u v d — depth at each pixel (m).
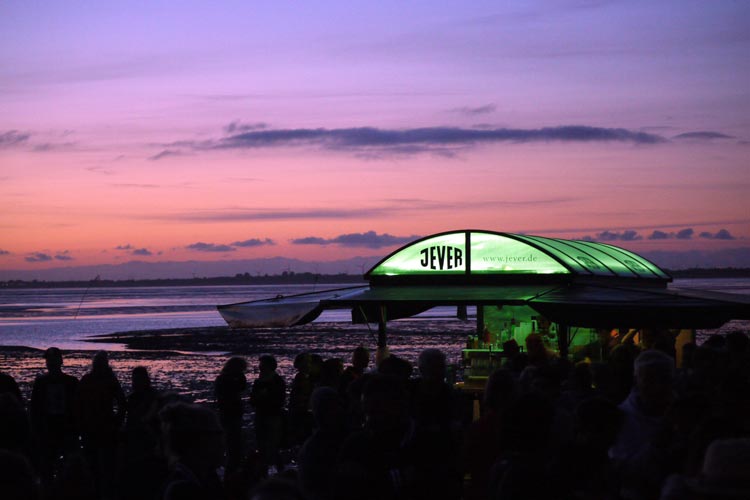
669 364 6.24
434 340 54.19
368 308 15.05
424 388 7.40
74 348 54.28
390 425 5.68
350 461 5.58
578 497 5.12
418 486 5.68
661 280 17.67
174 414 5.10
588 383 8.59
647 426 6.20
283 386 13.98
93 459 12.31
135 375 12.32
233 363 13.84
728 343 11.30
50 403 12.21
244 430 18.84
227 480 6.11
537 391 5.38
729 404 6.62
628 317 11.17
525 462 5.11
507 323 15.46
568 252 14.79
